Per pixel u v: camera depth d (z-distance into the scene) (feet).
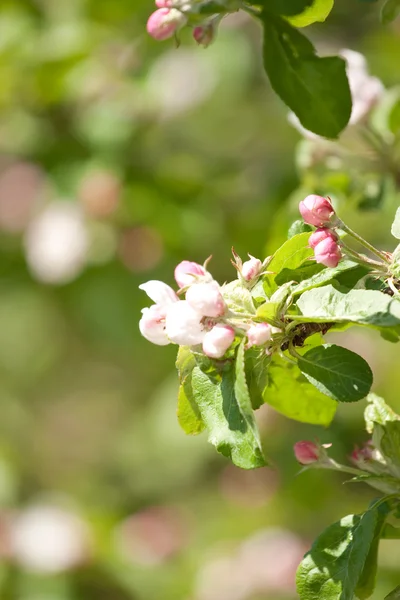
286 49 12.14
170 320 10.90
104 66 26.86
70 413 36.99
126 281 27.55
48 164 27.02
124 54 26.94
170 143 28.17
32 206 27.63
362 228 25.44
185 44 27.68
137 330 27.78
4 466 32.37
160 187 26.61
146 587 27.55
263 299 11.50
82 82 26.94
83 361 35.22
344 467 12.03
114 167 26.63
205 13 12.22
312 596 11.37
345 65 12.12
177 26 12.73
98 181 26.43
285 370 12.46
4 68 26.48
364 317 10.37
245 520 29.60
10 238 27.99
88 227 26.96
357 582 11.66
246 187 26.89
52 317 31.12
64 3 27.53
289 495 28.02
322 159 18.40
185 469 31.53
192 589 27.63
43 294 28.84
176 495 31.60
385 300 10.43
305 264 11.53
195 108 28.22
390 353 28.27
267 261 11.34
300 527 28.81
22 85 26.84
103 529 28.07
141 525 29.14
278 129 30.22
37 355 34.68
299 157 18.57
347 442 25.44
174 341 10.89
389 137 18.16
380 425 11.87
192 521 30.25
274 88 12.23
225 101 30.09
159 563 28.14
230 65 30.19
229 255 26.32
